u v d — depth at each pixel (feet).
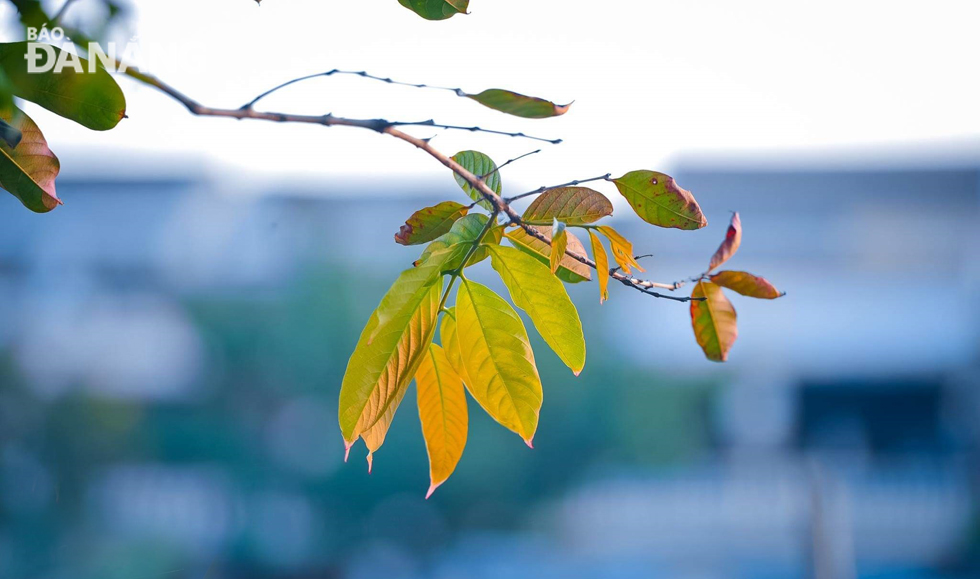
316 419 37.35
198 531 34.60
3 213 53.16
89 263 50.70
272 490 36.47
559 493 36.83
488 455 35.35
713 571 41.60
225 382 37.22
